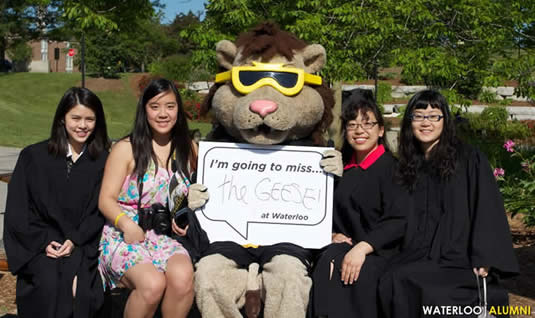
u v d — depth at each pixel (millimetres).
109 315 3781
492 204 3414
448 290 3242
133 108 27891
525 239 6621
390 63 8109
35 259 3473
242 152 3615
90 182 3641
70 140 3682
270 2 7844
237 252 3473
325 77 7648
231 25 7906
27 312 3453
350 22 7258
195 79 26203
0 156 12953
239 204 3600
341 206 3818
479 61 8070
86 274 3467
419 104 3600
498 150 10953
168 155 3691
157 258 3377
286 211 3594
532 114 23016
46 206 3547
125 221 3404
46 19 35531
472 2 7566
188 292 3275
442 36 8070
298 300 3152
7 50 42438
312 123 3771
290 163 3613
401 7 7246
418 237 3539
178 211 3500
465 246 3453
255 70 3590
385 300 3334
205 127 20938
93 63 33125
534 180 6844
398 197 3602
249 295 3361
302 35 7055
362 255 3418
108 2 9852
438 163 3568
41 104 27484
